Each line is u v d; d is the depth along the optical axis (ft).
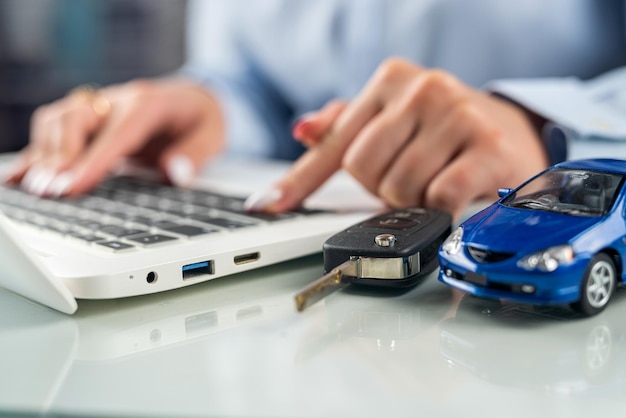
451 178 2.61
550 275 1.73
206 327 1.88
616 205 1.92
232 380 1.53
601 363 1.58
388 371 1.56
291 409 1.38
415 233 2.15
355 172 2.83
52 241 2.47
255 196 2.99
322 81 6.02
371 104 2.98
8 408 1.42
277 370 1.57
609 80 4.30
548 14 5.02
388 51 5.64
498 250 1.81
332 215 2.84
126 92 4.54
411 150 2.75
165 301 2.11
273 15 6.11
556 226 1.84
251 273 2.39
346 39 5.89
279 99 6.27
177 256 2.15
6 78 7.25
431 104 2.82
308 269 2.43
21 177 4.04
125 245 2.29
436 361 1.61
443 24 5.40
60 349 1.75
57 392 1.49
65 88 7.16
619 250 1.86
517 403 1.39
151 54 7.00
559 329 1.80
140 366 1.63
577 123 3.40
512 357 1.63
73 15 7.08
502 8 5.20
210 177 4.20
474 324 1.85
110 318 1.98
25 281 1.93
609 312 1.91
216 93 5.74
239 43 6.35
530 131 3.30
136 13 6.98
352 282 2.09
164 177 4.11
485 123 2.79
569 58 4.97
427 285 2.20
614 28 4.82
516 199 2.08
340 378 1.53
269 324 1.89
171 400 1.44
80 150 3.98
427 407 1.38
